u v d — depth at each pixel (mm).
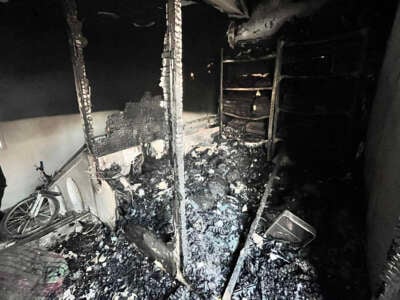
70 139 3119
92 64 3082
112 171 2678
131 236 2164
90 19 2879
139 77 3592
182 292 1663
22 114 2695
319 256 1910
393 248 1025
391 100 1740
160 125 3430
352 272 1749
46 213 2453
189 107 4227
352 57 2551
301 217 2355
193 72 4141
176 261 1728
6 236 2121
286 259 1922
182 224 1566
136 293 1725
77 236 2340
